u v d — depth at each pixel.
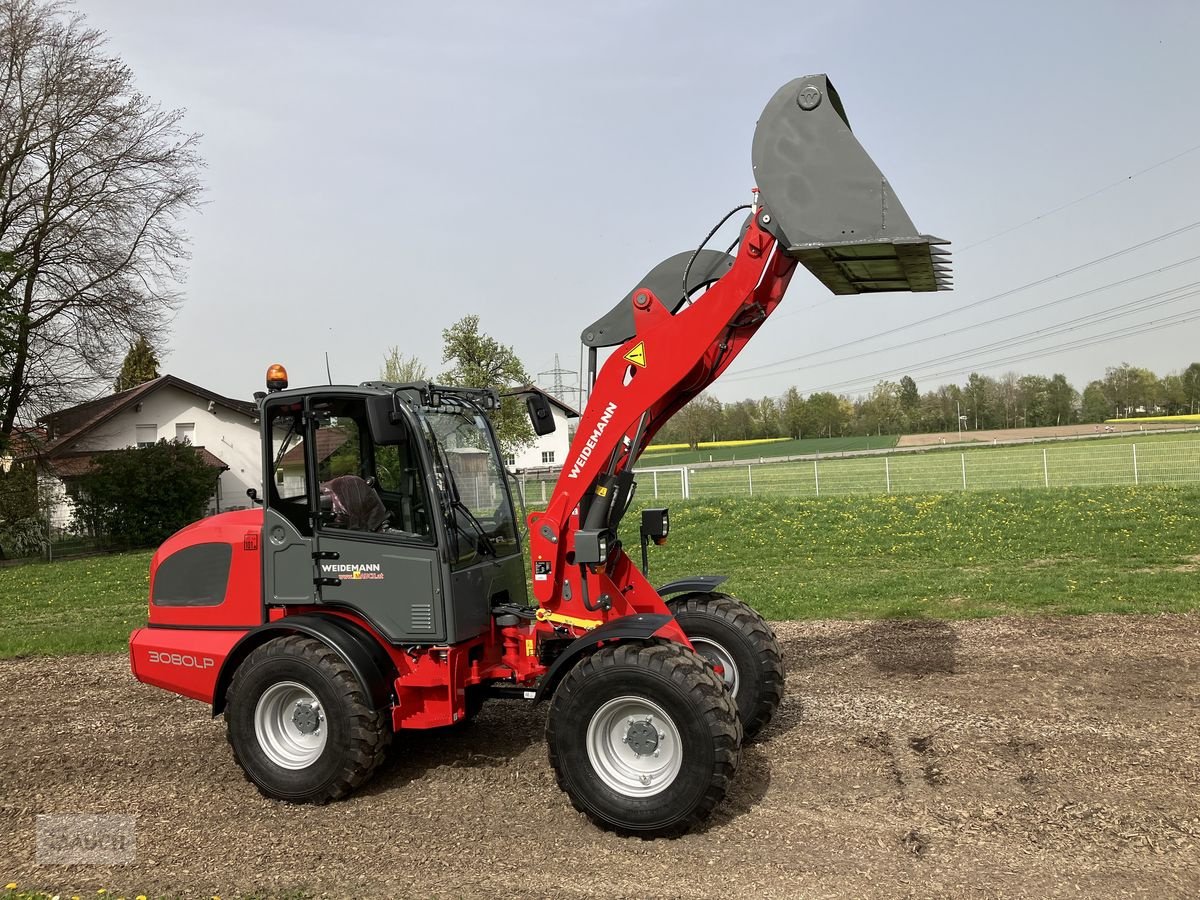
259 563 5.90
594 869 4.50
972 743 6.09
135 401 38.84
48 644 11.16
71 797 5.76
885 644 9.24
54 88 28.75
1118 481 33.81
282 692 5.51
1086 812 4.93
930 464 46.88
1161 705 6.82
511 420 36.16
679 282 5.78
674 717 4.73
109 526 29.33
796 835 4.79
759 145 4.99
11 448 29.06
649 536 6.21
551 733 4.96
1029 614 10.38
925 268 5.29
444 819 5.18
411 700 5.62
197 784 5.91
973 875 4.28
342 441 5.77
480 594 5.84
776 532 18.92
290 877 4.53
